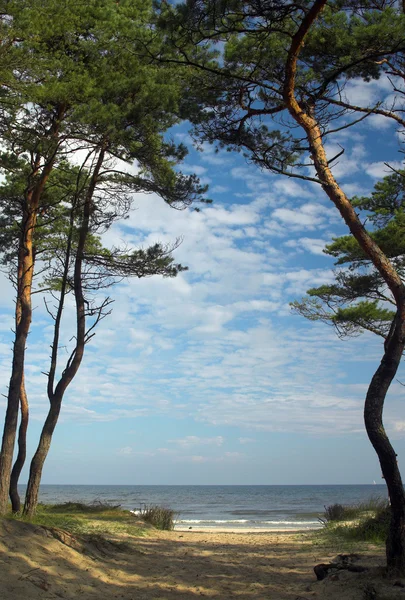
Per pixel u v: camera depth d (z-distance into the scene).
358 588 6.17
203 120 8.87
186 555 9.32
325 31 8.25
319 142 8.16
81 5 10.38
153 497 74.38
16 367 11.02
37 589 5.68
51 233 15.59
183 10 7.41
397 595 5.64
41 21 9.37
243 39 8.26
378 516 11.82
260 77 8.73
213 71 8.33
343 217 7.84
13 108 10.23
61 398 12.51
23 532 7.05
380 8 8.26
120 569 7.37
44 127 11.75
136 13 10.88
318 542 11.40
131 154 12.51
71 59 10.90
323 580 6.89
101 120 10.84
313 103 8.48
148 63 9.46
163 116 11.59
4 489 10.45
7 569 5.91
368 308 16.23
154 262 13.55
